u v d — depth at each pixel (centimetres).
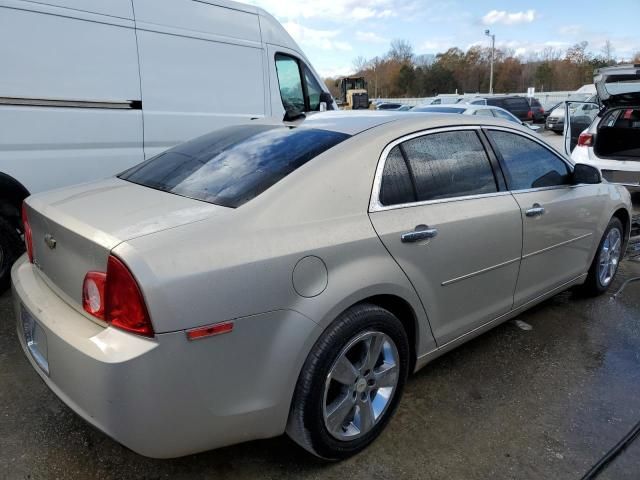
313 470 231
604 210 405
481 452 246
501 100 1905
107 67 446
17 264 256
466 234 273
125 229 192
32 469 226
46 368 205
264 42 583
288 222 209
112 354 174
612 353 345
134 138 474
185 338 178
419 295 252
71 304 204
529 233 320
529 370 320
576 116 974
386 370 244
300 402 210
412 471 232
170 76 494
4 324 356
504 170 314
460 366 323
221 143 279
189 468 230
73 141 433
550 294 368
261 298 193
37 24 401
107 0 441
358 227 227
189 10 504
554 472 234
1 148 394
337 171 231
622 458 245
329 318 211
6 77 390
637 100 714
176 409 181
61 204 229
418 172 263
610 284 465
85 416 184
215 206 211
